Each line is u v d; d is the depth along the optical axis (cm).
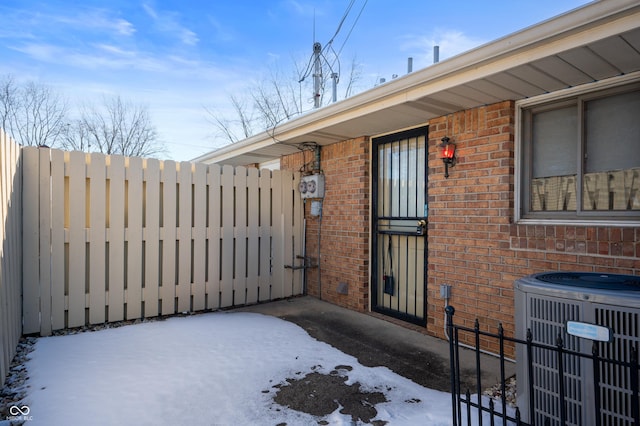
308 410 281
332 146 628
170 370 343
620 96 327
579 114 348
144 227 515
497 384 328
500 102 392
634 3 226
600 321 199
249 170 615
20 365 352
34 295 438
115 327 474
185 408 280
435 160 460
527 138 388
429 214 467
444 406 288
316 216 654
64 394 296
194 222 556
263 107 1923
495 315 393
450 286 438
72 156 464
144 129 2089
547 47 278
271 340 431
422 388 320
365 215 568
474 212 414
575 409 208
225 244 585
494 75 320
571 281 232
